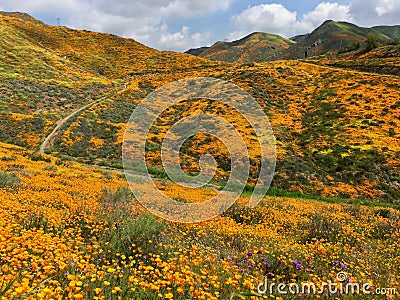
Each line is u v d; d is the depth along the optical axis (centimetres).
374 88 4934
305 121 4309
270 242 639
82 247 493
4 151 2555
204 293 322
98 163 3184
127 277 376
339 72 6078
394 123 3753
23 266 376
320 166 3102
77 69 8606
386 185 2689
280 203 1409
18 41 8931
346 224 1000
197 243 599
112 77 9444
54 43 11000
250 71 6712
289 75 6234
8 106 5269
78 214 724
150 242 526
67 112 5447
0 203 716
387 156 3061
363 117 4025
